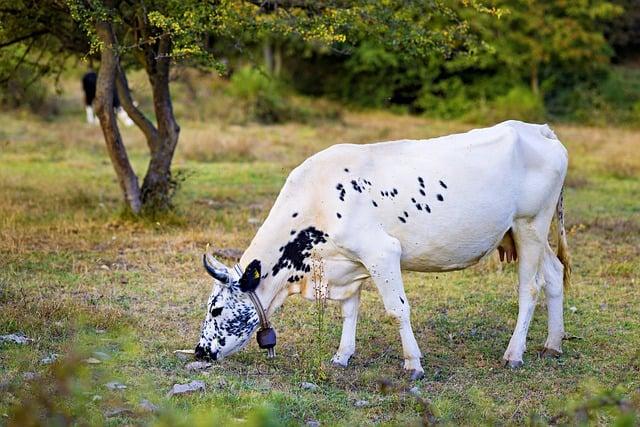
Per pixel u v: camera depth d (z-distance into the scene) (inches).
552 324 335.6
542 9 1338.6
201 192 662.5
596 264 470.6
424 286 423.5
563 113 1380.4
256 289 307.3
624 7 1536.7
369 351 334.6
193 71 1220.5
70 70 1206.9
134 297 384.5
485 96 1395.2
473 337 355.6
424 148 316.5
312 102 1375.5
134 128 1023.6
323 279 311.4
